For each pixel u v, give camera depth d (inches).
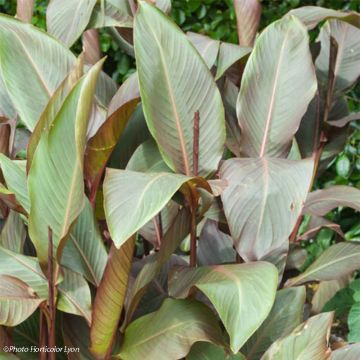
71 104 76.0
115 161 92.0
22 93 87.6
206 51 97.4
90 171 86.0
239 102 91.0
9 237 88.6
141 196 73.9
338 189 93.2
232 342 72.6
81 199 78.5
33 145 81.5
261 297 74.6
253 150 90.7
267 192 81.0
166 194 73.4
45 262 80.4
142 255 111.7
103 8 101.7
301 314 91.6
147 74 84.0
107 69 161.5
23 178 83.3
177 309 82.3
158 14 86.0
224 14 152.9
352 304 102.8
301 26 92.5
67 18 101.8
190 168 85.6
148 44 84.7
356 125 145.3
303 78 90.4
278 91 91.0
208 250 99.3
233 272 79.1
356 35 106.0
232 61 97.2
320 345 81.5
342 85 103.8
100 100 101.1
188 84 86.0
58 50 90.4
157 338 81.0
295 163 82.6
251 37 105.7
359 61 104.6
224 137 86.7
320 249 139.4
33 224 78.7
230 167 83.9
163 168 87.7
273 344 82.6
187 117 85.8
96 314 79.6
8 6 160.4
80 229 86.2
